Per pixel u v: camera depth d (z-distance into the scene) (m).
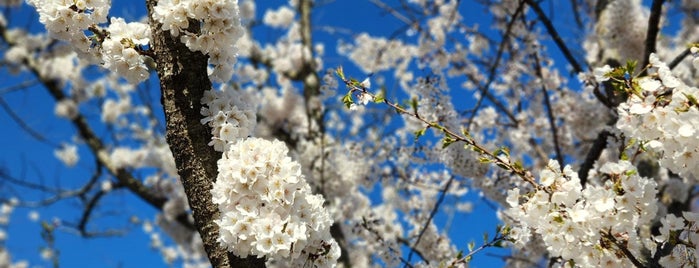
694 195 4.11
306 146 5.20
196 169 1.83
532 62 4.93
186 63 1.86
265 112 6.21
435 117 3.54
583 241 1.89
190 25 1.85
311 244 1.81
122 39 1.89
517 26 4.75
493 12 5.00
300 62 6.61
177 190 6.63
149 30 1.94
